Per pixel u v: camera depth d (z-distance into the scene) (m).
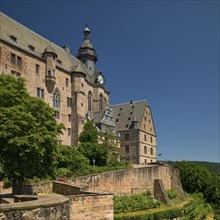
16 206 10.37
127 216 38.25
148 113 97.81
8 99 28.55
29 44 62.31
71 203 16.19
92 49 89.12
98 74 83.31
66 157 48.12
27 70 57.97
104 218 17.42
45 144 28.94
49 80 62.41
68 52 82.56
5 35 55.72
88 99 79.00
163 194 55.19
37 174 28.56
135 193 51.50
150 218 41.69
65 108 67.94
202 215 59.00
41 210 11.13
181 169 76.50
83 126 68.38
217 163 123.81
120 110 99.38
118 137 83.56
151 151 97.31
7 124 26.23
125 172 49.59
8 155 26.59
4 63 52.66
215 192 72.38
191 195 72.94
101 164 57.69
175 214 47.75
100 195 17.42
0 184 34.22
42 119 30.25
